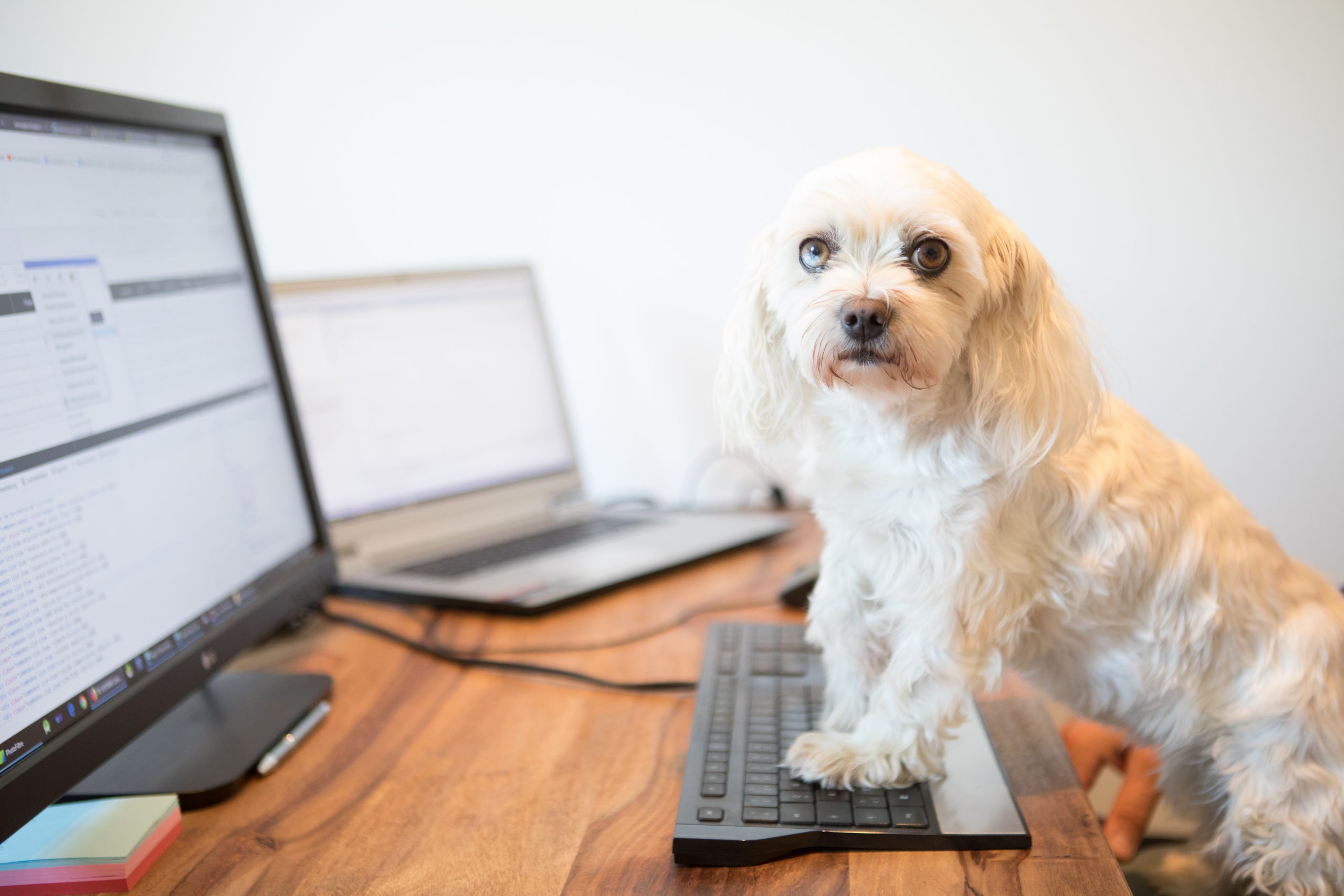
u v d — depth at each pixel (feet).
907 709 2.52
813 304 2.58
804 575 3.63
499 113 4.91
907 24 4.35
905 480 2.60
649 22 4.64
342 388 4.38
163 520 2.69
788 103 4.58
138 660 2.48
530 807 2.43
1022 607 2.68
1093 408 2.68
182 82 4.90
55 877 2.16
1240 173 4.14
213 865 2.25
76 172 2.54
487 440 4.78
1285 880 2.70
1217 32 4.02
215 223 3.22
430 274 4.69
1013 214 4.43
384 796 2.52
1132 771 3.77
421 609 3.90
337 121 4.99
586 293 5.10
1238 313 4.27
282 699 2.99
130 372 2.65
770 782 2.45
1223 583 2.76
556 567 4.12
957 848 2.21
